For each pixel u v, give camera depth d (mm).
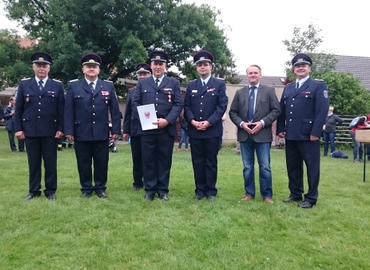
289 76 16797
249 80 4430
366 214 3908
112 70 18906
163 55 4469
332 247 3016
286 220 3643
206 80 4492
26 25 17672
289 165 4441
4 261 2705
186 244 3055
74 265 2672
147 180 4453
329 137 10891
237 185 5398
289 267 2674
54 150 4457
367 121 9078
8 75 16328
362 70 23219
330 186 5449
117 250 2910
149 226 3420
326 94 4137
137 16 16281
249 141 4434
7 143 12445
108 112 4641
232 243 3086
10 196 4457
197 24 17750
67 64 14891
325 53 16719
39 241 3057
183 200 4367
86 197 4441
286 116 4344
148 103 4410
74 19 15727
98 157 4551
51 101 4379
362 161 9094
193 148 4508
